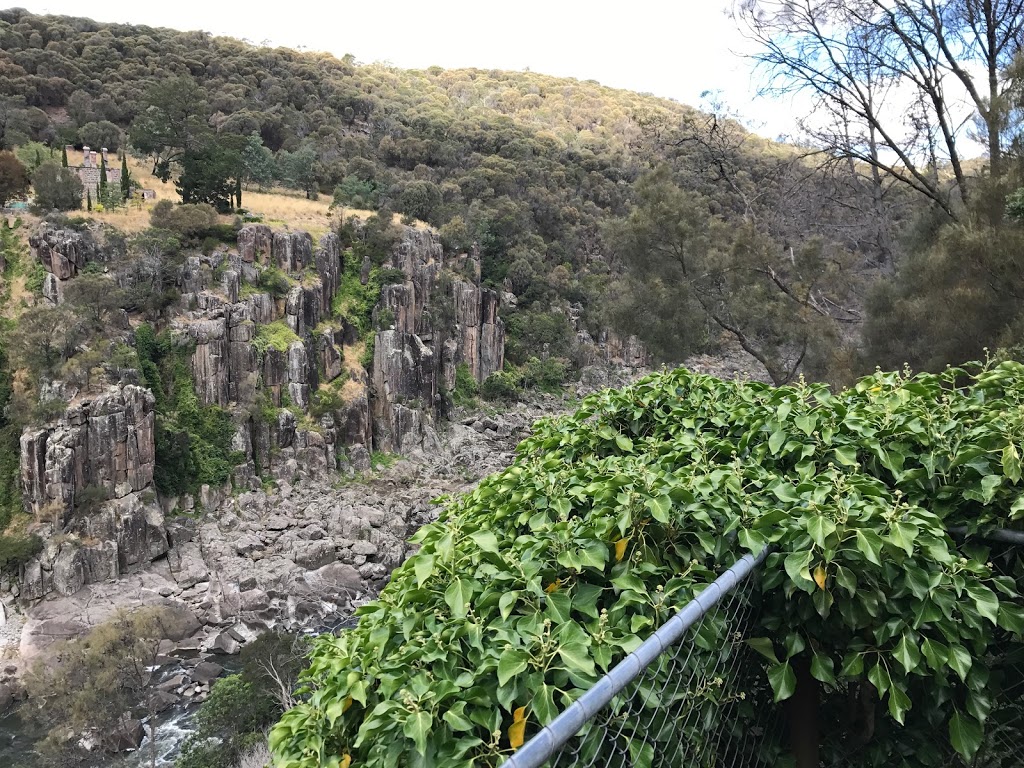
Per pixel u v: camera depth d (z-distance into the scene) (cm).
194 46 11275
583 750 237
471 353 7781
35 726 2831
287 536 4588
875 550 282
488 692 247
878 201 2356
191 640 3488
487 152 11238
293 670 2578
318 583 4097
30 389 4516
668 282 2231
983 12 1764
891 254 2341
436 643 272
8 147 7175
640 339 2281
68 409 4281
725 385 506
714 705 299
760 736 353
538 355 8569
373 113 11225
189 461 4975
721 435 454
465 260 8138
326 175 8519
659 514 303
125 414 4428
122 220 5734
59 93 8831
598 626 263
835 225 2539
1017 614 305
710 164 2623
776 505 342
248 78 10588
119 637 2858
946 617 293
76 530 4103
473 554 324
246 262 6047
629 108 15462
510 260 8938
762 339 2272
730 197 2736
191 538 4578
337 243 6731
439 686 243
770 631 340
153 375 5109
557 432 500
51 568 3850
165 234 5706
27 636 3516
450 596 278
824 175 2333
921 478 365
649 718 267
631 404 484
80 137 7825
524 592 285
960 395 440
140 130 7088
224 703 2369
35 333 4456
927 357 1536
